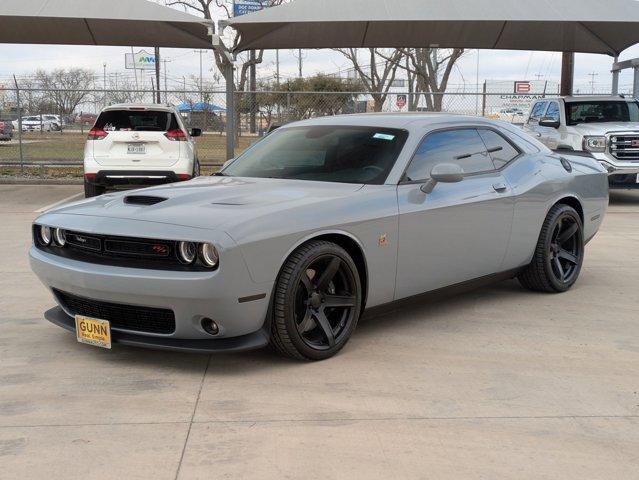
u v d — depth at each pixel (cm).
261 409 370
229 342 404
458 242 515
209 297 383
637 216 1155
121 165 1214
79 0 1435
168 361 440
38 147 1789
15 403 376
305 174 505
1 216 1110
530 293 623
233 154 1620
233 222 394
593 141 1264
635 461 317
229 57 1572
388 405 376
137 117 1233
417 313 554
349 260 442
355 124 545
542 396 391
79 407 371
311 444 330
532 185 577
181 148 1234
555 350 470
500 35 1683
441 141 528
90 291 411
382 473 304
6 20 1497
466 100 1859
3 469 305
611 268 732
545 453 324
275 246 400
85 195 1295
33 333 498
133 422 353
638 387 407
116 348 465
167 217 409
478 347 473
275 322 414
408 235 476
